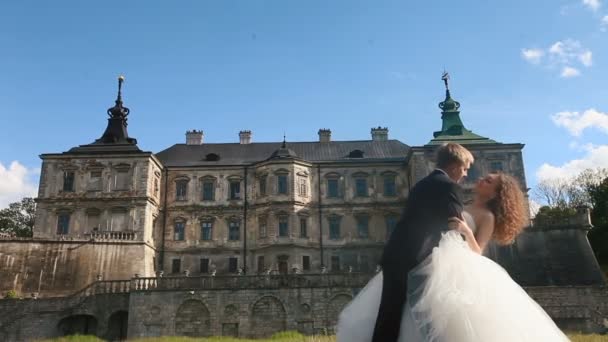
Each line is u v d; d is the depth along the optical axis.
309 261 63.19
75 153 62.41
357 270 63.28
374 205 65.81
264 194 64.88
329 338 24.84
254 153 70.75
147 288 47.38
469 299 3.47
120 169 62.00
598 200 69.31
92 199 60.88
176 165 67.38
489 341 3.39
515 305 3.65
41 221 60.31
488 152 61.38
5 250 53.84
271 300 46.44
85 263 55.47
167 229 64.81
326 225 65.00
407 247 3.81
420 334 3.49
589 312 42.88
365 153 70.50
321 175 67.00
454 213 4.00
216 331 45.72
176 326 45.88
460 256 3.66
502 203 4.42
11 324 46.06
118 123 68.19
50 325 46.59
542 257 53.00
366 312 4.04
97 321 47.31
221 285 47.22
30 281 53.25
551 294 44.44
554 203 80.38
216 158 69.06
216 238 64.69
